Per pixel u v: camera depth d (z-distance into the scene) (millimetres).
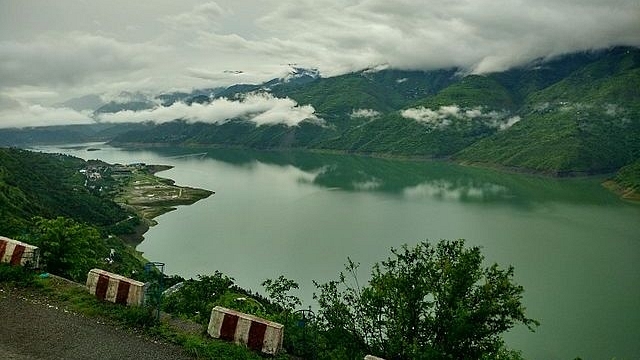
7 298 23188
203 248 119312
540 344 66438
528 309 79125
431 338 22594
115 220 150750
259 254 112688
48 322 21250
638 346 65438
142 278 35625
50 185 159500
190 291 41531
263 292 84812
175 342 20938
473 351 21641
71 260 31562
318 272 97625
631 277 96125
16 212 85562
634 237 131875
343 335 23625
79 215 141375
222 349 20484
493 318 22453
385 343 23000
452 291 22422
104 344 19922
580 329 71188
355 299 25297
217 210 173500
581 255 113125
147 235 135875
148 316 22500
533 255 113062
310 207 179125
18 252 27078
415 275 23672
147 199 193625
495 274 23016
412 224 148750
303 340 23359
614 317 75625
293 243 123188
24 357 18234
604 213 170250
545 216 163500
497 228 143625
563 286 90812
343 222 151375
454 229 141500
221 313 22297
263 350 21438
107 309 23047
